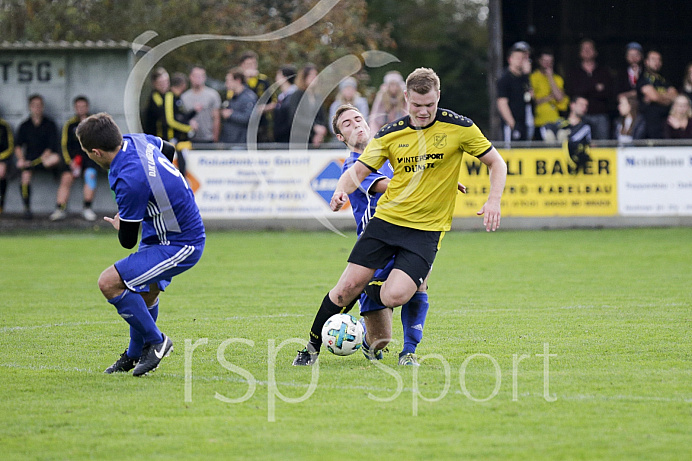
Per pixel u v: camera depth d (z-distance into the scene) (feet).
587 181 126.11
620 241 111.14
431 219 44.73
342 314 46.52
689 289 72.69
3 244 114.62
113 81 131.34
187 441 32.14
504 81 131.13
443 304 66.44
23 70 130.82
